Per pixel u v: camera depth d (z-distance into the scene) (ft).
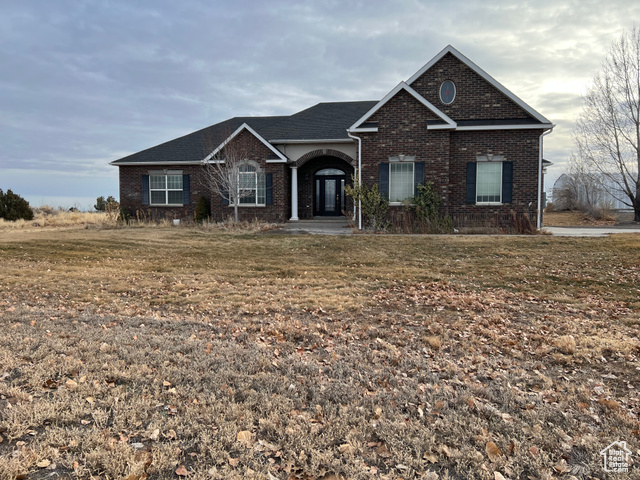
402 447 11.62
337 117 78.79
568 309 27.53
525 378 16.80
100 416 12.24
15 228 75.72
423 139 60.34
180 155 77.66
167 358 17.12
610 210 94.84
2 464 9.84
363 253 45.47
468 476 10.58
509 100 61.57
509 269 38.63
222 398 13.91
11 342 17.88
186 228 66.85
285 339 21.25
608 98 88.38
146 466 10.33
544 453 11.56
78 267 39.83
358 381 16.12
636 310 27.45
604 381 16.72
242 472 10.44
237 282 34.83
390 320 24.68
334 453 11.37
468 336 22.06
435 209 59.57
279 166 71.05
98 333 20.12
